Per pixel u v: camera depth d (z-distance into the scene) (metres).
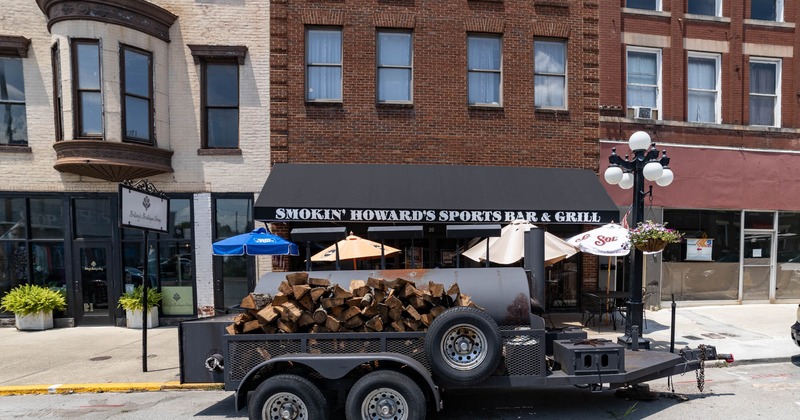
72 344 8.38
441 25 10.52
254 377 4.42
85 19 9.25
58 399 5.74
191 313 10.25
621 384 4.77
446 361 4.18
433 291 4.48
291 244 8.29
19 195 10.02
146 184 6.90
